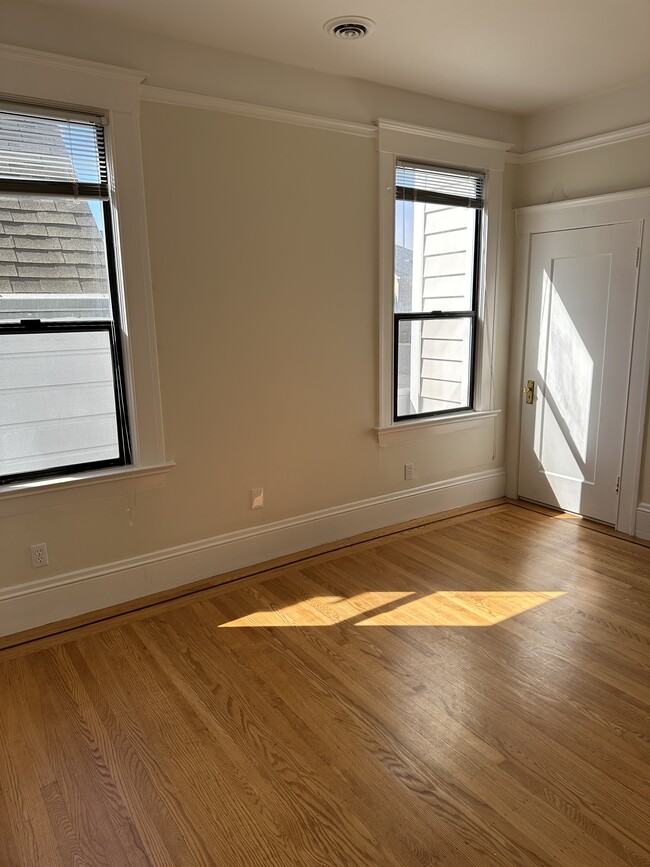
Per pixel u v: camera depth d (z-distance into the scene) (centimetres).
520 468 447
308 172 323
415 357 393
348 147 335
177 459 305
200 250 295
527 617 283
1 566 265
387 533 386
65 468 279
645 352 357
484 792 183
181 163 283
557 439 418
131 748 204
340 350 353
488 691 230
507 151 404
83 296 271
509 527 395
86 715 220
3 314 254
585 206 376
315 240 331
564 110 383
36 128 249
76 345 272
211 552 324
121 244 271
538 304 414
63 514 277
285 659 252
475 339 423
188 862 162
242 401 321
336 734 209
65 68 247
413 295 384
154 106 272
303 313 334
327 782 188
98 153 264
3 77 236
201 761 197
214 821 175
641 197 347
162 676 242
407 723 213
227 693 231
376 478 386
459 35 279
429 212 380
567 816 174
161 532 306
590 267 379
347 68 317
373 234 353
